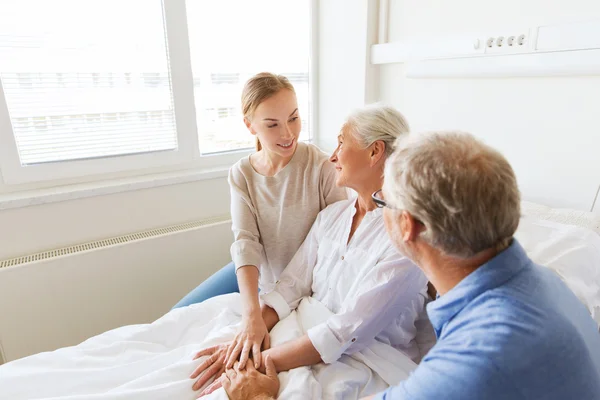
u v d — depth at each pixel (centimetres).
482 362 50
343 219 118
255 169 137
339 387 92
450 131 61
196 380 98
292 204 132
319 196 134
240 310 128
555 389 51
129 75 182
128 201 181
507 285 55
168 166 201
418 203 56
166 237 180
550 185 135
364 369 97
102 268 168
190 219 200
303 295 125
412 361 100
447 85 164
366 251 106
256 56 214
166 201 191
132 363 104
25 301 155
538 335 51
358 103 204
